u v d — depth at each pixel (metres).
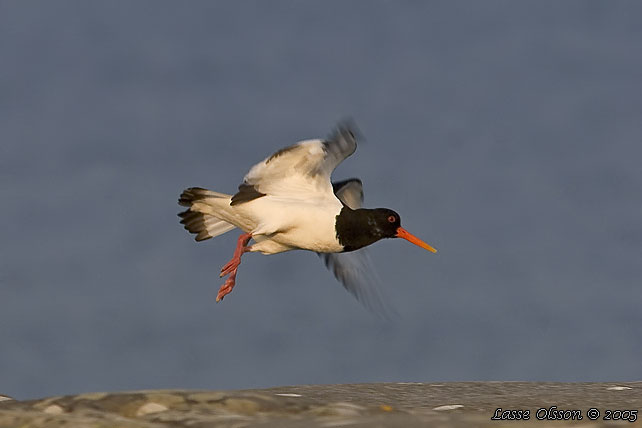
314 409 6.61
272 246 9.44
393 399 7.32
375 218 9.44
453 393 7.57
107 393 6.66
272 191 9.13
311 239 9.25
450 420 5.93
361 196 10.07
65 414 6.29
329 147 8.78
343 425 5.81
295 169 9.07
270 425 5.87
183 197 9.20
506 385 7.95
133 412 6.45
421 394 7.52
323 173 9.13
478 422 5.89
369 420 5.93
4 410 6.41
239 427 5.90
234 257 9.07
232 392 6.78
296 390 7.64
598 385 7.92
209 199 9.14
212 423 6.05
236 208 9.10
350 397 7.31
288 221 8.99
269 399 6.66
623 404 6.95
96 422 5.98
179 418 6.18
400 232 9.56
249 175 9.01
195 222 9.59
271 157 8.90
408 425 5.81
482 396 7.44
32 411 6.43
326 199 9.23
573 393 7.48
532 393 7.53
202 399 6.61
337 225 9.22
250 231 9.30
